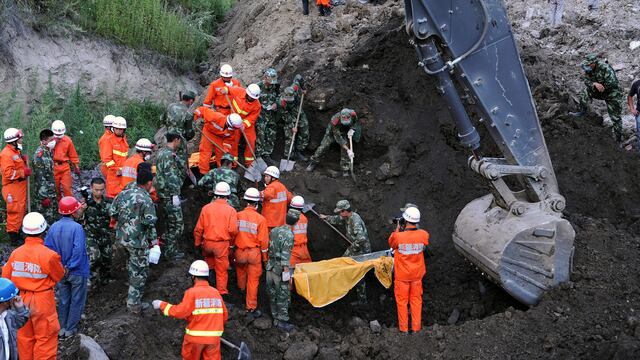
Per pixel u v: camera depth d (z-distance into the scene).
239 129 12.53
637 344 8.59
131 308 9.60
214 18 22.28
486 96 9.83
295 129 13.36
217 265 10.34
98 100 16.67
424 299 11.84
